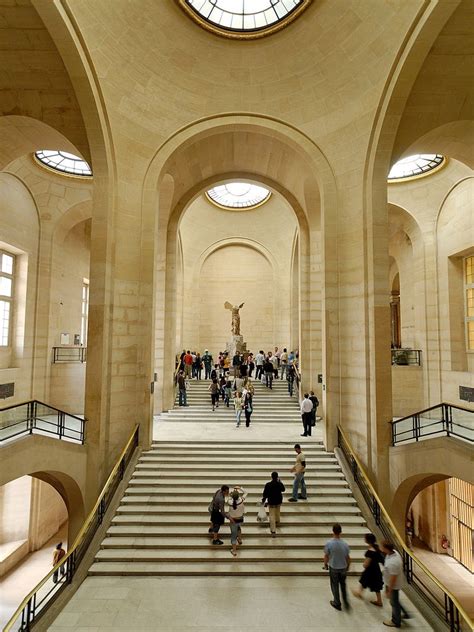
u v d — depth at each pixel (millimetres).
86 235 19453
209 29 11070
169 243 16766
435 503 15898
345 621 6652
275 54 11766
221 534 8977
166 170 12891
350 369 12141
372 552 7098
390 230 19094
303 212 17062
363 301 11656
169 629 6445
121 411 11633
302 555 8414
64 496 10469
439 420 9625
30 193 15180
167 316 16609
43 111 10484
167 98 12172
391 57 10023
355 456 10844
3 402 13602
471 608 11680
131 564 8219
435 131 11062
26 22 8414
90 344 10867
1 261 14359
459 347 15055
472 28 8609
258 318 25109
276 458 11664
